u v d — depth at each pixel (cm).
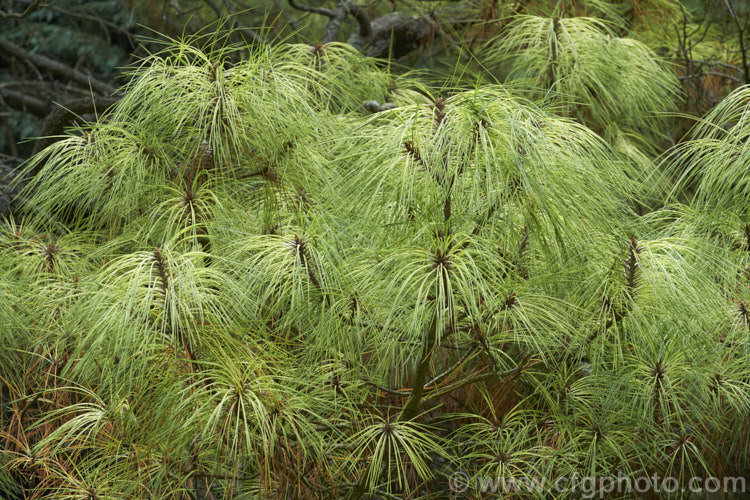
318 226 440
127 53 1170
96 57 1155
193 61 473
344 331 446
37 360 492
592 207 439
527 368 464
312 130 473
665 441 470
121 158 469
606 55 540
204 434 420
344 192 445
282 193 478
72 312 442
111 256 474
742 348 468
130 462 448
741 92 451
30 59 1051
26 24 1130
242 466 455
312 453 461
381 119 441
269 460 435
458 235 425
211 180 467
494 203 423
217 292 434
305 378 450
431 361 452
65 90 1041
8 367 492
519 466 470
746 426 491
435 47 804
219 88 457
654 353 450
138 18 781
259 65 470
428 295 423
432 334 438
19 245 496
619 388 459
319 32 845
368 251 439
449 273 421
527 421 476
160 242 466
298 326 458
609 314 447
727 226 459
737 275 461
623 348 458
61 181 473
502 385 481
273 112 461
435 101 429
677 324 439
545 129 444
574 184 432
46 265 488
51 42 1156
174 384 424
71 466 477
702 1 705
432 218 425
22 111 1095
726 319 459
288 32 773
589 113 563
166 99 459
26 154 1208
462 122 417
